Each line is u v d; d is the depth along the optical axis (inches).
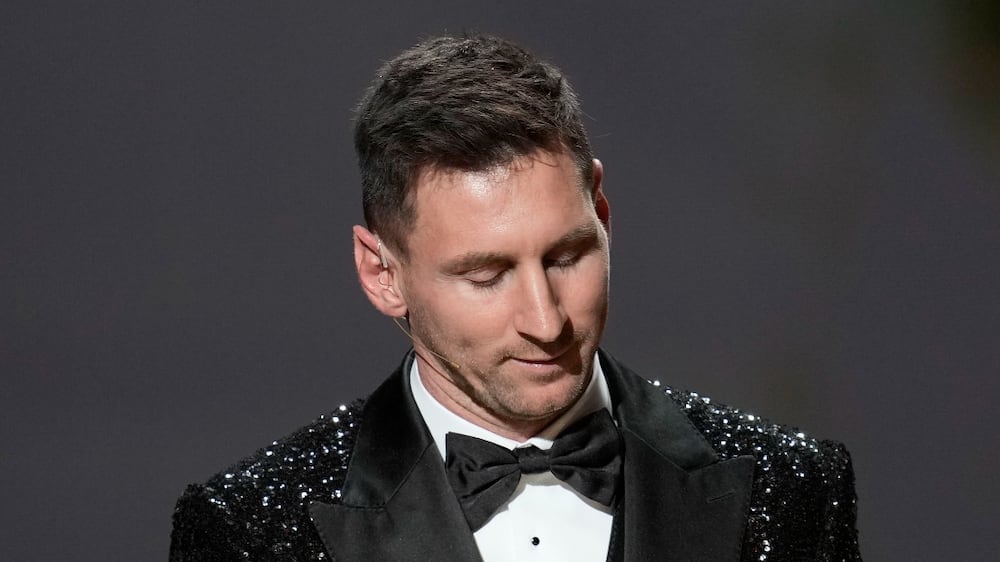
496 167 260.7
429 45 286.5
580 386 274.8
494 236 260.2
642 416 310.3
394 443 300.7
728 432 315.3
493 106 261.7
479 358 272.2
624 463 300.2
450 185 262.5
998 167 716.7
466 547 285.4
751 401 665.0
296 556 291.0
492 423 296.2
